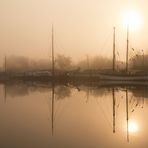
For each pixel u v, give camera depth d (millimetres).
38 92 63438
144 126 26781
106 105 41438
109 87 78062
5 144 19547
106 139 21359
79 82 104562
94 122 28359
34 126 26094
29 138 21344
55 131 23953
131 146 19422
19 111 35625
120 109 37812
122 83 93625
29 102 45125
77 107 39281
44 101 46344
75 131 24062
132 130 24859
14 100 47906
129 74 93438
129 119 30484
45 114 33250
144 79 91812
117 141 20812
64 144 19625
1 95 56719
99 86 82812
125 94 56219
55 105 41469
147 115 33156
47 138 21359
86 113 34094
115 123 28141
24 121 28562
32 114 33156
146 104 42312
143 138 21812
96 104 42531
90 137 21891
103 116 32062
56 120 29266
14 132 23469
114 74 96062
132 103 43344
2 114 33062
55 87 81312
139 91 63031
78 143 19984
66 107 39312
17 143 19797
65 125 26656
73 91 65250
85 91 64688
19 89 74000
